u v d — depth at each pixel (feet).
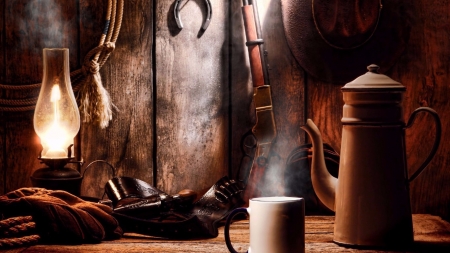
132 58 6.81
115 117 6.82
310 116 6.88
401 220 4.80
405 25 6.82
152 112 6.83
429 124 6.88
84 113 6.62
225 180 6.00
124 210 5.54
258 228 4.35
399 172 4.82
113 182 6.15
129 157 6.84
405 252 4.71
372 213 4.79
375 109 4.80
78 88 6.68
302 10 6.81
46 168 5.93
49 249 4.90
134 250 4.86
